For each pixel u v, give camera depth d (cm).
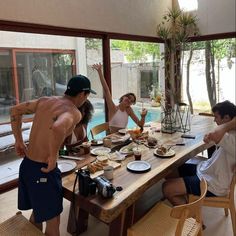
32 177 166
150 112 427
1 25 292
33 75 371
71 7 356
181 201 212
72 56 404
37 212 167
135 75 489
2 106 349
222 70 496
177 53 529
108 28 414
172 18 533
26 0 307
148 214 183
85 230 232
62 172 194
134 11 458
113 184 175
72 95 173
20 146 185
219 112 204
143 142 261
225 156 200
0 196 302
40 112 171
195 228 167
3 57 333
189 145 250
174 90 527
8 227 173
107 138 267
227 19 469
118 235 185
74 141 257
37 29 325
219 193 202
